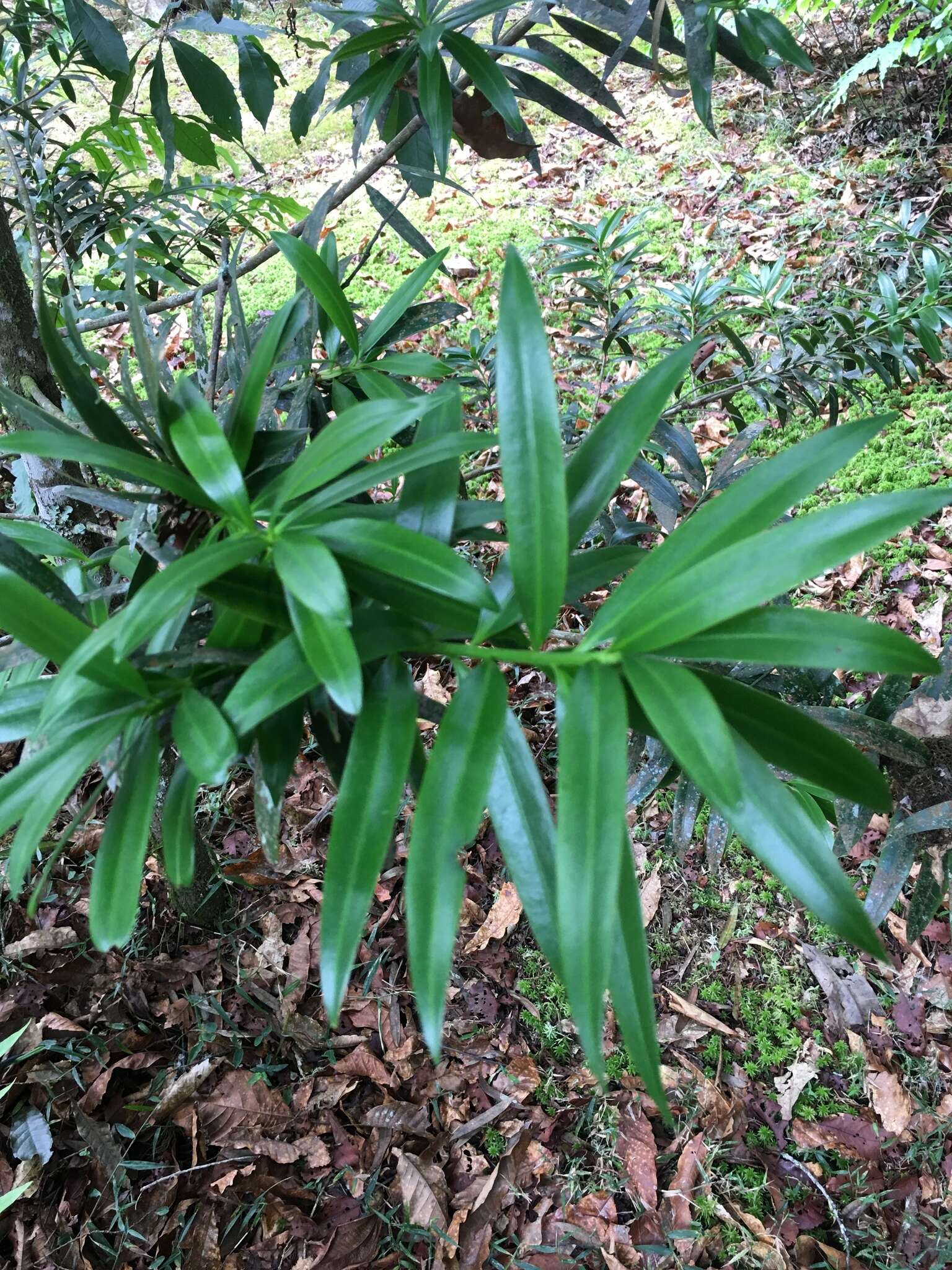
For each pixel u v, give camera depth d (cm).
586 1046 28
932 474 144
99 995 93
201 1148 84
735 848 112
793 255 190
